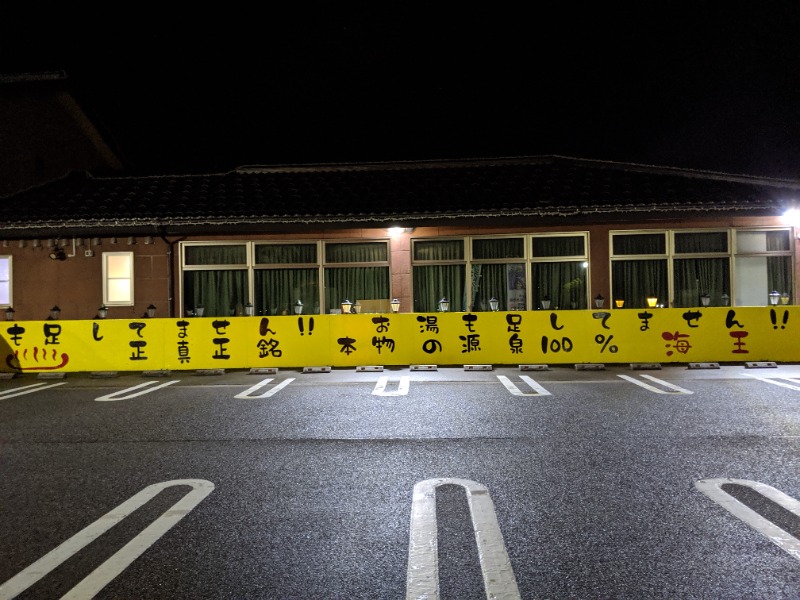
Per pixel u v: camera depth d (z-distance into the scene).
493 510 3.77
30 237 12.83
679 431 5.71
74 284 13.02
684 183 13.23
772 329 10.16
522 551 3.18
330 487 4.25
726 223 12.77
